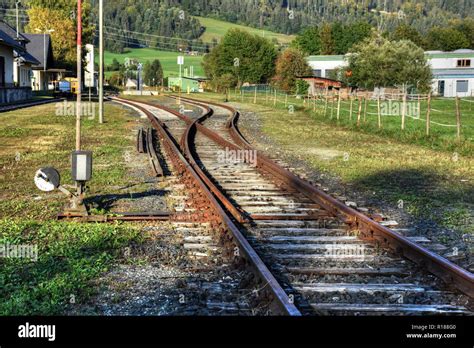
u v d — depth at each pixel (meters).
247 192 11.38
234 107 41.81
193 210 9.62
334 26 99.69
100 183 12.05
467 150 17.69
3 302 5.69
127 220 9.05
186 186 11.61
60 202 10.30
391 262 7.03
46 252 7.30
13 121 26.84
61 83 56.88
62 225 8.54
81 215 9.09
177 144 18.66
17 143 18.95
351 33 98.38
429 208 10.30
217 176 13.22
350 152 18.02
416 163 15.53
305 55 76.38
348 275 6.57
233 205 10.05
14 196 10.84
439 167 14.90
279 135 23.20
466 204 10.68
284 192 11.45
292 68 68.88
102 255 7.15
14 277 6.39
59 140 19.88
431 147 19.11
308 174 13.98
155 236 8.17
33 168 14.02
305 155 17.33
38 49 70.12
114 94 70.81
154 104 45.31
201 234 8.27
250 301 5.63
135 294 5.95
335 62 77.81
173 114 34.66
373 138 22.11
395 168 14.71
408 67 56.56
